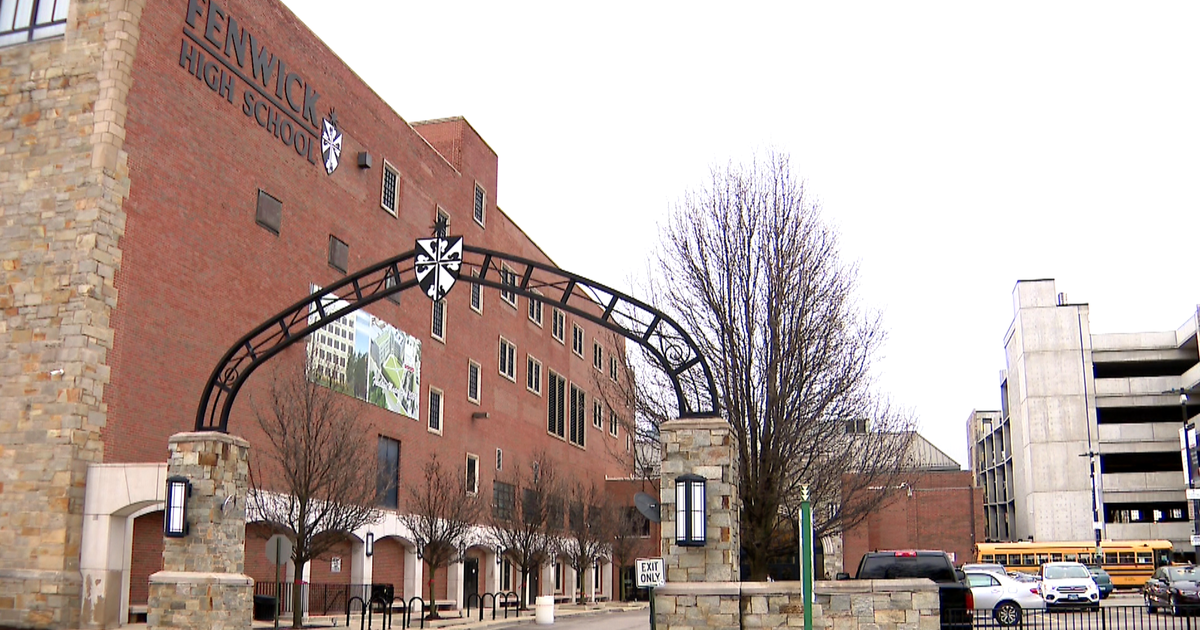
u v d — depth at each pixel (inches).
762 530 916.0
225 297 1230.3
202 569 847.1
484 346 2052.2
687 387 973.8
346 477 1195.9
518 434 2209.6
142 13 1112.2
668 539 767.1
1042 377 3159.5
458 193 1964.8
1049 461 3102.9
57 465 990.4
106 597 976.3
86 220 1037.8
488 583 2034.9
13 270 1048.2
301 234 1398.9
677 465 777.6
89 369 1015.6
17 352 1027.9
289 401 1239.5
